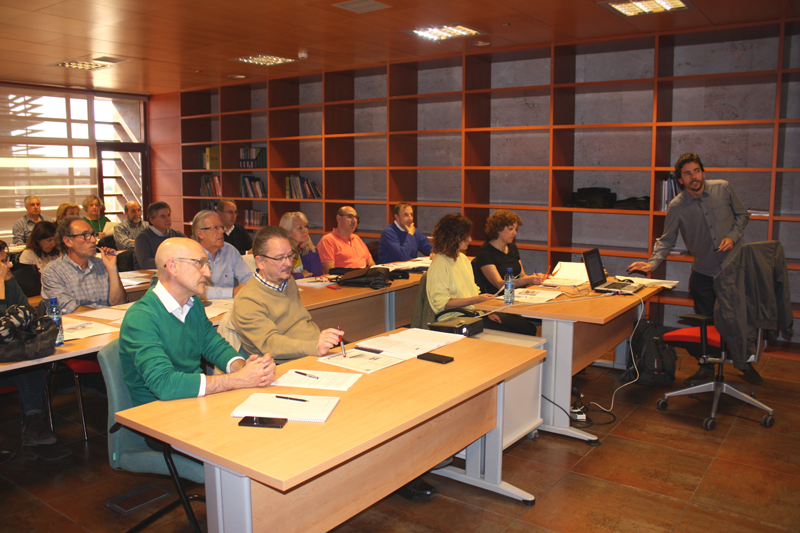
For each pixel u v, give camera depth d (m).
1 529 2.36
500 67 6.34
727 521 2.41
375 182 7.34
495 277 3.98
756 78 4.83
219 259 3.87
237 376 1.92
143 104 9.00
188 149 8.70
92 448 3.11
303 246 4.67
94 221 7.06
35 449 3.03
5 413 3.62
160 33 5.16
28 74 7.18
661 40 5.07
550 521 2.42
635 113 5.68
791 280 5.19
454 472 2.77
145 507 2.53
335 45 5.66
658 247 4.45
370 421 1.68
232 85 7.98
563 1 4.20
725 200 4.23
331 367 2.19
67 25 4.89
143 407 1.78
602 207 5.55
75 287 3.43
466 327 2.79
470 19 4.69
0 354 2.29
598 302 3.47
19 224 6.59
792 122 4.64
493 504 2.56
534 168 5.78
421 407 1.79
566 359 3.21
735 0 4.10
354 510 1.92
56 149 8.16
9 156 7.73
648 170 5.36
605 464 2.92
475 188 6.28
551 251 5.77
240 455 1.46
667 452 3.05
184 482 2.27
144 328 1.99
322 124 7.08
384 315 4.40
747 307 3.16
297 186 7.57
